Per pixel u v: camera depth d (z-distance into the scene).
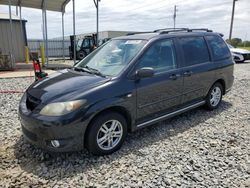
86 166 3.18
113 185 2.79
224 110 5.56
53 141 3.07
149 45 4.01
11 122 4.68
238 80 9.53
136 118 3.79
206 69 4.95
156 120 4.14
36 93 3.47
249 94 7.17
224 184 2.81
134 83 3.66
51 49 29.28
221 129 4.44
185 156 3.44
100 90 3.31
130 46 4.13
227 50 5.76
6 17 14.94
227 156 3.45
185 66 4.52
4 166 3.17
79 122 3.10
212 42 5.34
